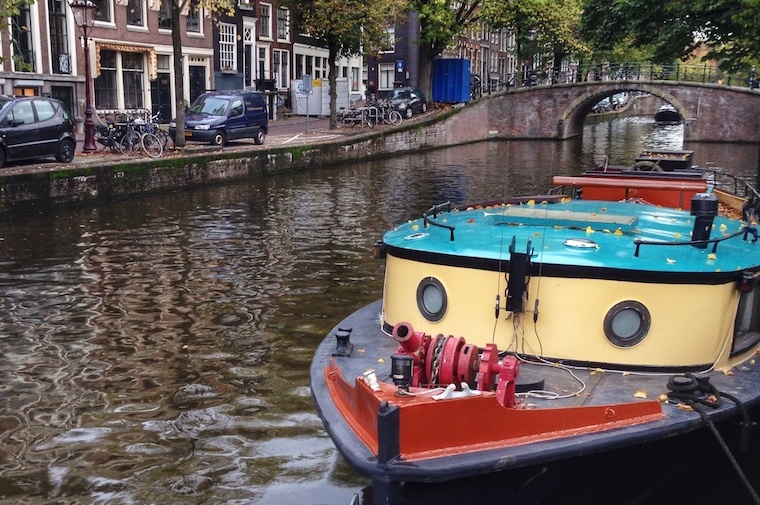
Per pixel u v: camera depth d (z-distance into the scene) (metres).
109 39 27.75
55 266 11.14
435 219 6.04
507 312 4.75
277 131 31.47
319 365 5.09
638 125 60.44
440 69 42.66
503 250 4.87
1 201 14.84
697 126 43.12
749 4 15.18
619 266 4.52
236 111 24.36
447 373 4.23
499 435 3.89
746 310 5.00
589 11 22.66
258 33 37.09
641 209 6.50
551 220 5.51
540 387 4.38
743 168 28.08
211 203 17.34
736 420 4.50
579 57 48.12
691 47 20.02
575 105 44.41
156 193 18.62
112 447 5.82
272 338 8.19
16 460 5.62
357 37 31.12
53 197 15.92
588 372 4.60
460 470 3.68
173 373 7.23
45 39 25.11
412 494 3.73
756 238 5.68
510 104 45.16
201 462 5.61
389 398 3.86
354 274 10.88
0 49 23.38
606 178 8.41
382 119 35.31
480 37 58.56
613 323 4.57
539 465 3.87
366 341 5.38
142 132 20.70
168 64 31.22
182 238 13.25
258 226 14.51
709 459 4.77
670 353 4.58
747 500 5.12
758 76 41.91
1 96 16.83
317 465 5.61
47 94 25.36
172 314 8.97
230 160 21.17
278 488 5.30
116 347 7.88
